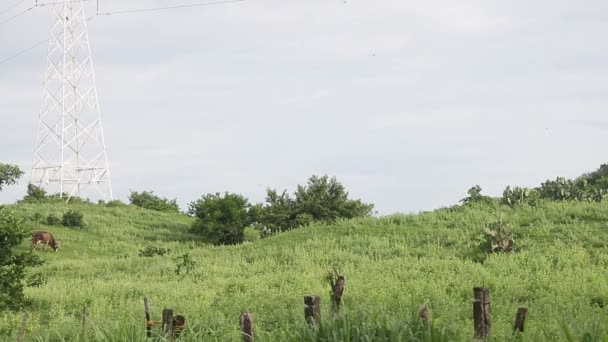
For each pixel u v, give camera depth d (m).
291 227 63.31
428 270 30.16
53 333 17.03
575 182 48.62
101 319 18.03
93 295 26.84
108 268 40.81
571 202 42.19
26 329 19.73
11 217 26.12
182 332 11.45
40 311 24.42
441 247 36.81
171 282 31.45
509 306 18.48
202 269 36.50
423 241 39.25
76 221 66.81
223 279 31.80
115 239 62.28
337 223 46.12
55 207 76.69
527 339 8.67
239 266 37.59
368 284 24.70
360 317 9.25
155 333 11.38
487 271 28.34
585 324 8.32
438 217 44.28
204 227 64.94
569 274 25.06
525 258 31.28
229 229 64.06
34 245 53.25
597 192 45.44
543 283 23.89
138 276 37.62
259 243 45.47
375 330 8.89
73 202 83.12
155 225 73.00
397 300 20.19
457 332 8.91
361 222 45.50
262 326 16.73
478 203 45.94
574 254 30.44
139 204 89.75
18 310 24.70
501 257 31.64
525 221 39.41
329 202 64.62
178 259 41.69
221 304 22.55
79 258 51.78
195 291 26.62
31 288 30.52
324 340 9.04
